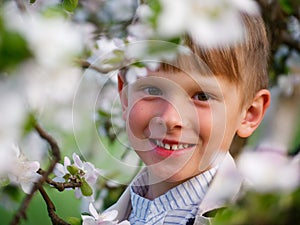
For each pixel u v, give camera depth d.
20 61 0.58
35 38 0.60
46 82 0.61
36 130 0.82
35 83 0.60
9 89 0.59
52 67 0.60
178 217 1.23
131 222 1.31
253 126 1.29
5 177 1.03
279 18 1.83
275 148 0.88
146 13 0.77
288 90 1.92
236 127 1.24
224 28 0.73
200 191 1.22
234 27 0.74
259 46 1.29
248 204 0.70
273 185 0.70
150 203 1.28
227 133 1.21
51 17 0.65
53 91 0.63
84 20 1.65
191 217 1.21
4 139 0.61
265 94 1.29
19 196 1.20
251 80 1.25
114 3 1.64
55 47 0.61
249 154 0.75
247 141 1.73
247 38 1.22
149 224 1.26
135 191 1.32
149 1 0.78
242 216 0.70
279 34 1.88
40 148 1.03
